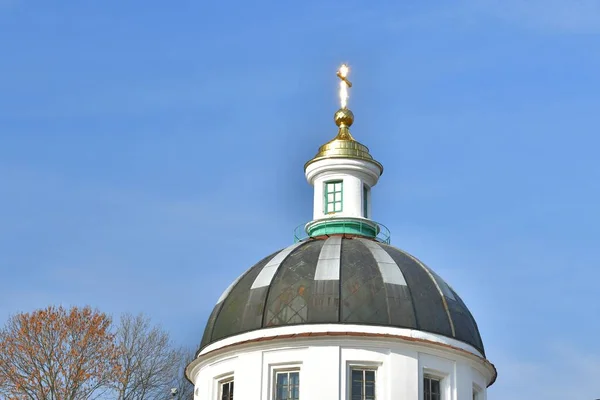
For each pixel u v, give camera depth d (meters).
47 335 63.31
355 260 45.28
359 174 49.88
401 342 42.75
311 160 50.28
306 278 44.56
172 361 69.94
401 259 46.31
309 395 41.97
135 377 67.19
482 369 45.25
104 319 65.44
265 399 42.47
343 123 51.59
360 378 42.44
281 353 42.94
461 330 44.66
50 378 62.38
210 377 44.75
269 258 47.25
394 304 43.75
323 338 42.47
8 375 61.78
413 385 42.44
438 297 45.16
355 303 43.50
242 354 43.69
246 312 44.53
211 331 45.78
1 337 62.66
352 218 48.75
